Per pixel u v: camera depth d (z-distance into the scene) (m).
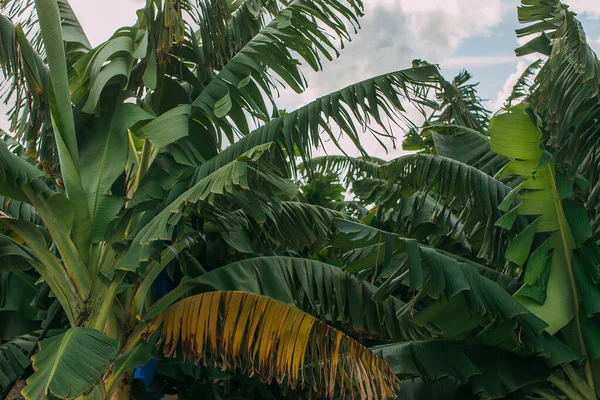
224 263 6.77
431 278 4.88
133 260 4.20
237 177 3.96
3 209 5.98
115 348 3.95
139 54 4.86
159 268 5.11
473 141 7.23
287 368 4.46
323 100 4.94
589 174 5.75
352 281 5.84
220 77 5.43
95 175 4.82
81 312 4.54
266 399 7.59
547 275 5.44
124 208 4.93
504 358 5.54
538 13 5.54
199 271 6.23
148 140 5.25
